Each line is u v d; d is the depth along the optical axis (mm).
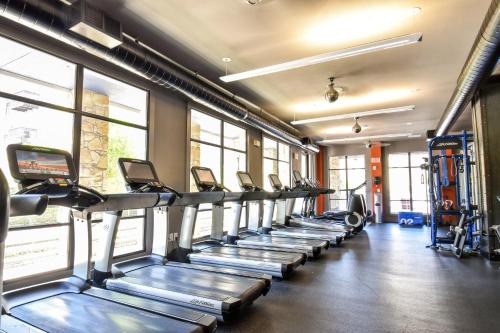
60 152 2930
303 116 8906
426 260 5770
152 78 4332
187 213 5039
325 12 3658
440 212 6852
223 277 3764
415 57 4914
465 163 6598
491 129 5777
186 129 6137
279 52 4730
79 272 3314
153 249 4598
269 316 3188
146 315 2625
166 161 5625
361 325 2975
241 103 6562
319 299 3680
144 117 5297
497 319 3115
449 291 3979
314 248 5762
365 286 4184
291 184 11133
